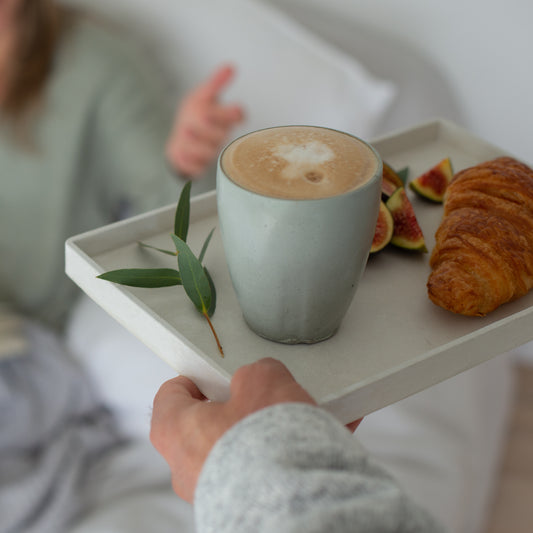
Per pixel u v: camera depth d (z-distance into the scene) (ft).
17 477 4.74
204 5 5.82
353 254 2.26
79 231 6.53
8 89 6.04
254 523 1.82
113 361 5.25
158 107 6.15
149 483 4.60
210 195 2.72
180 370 2.30
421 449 4.41
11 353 5.19
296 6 5.70
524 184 2.60
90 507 4.59
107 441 5.17
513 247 2.48
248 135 2.35
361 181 2.21
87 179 6.42
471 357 2.34
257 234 2.22
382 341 2.39
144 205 6.15
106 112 6.15
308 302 2.29
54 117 6.18
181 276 2.34
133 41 6.14
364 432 4.51
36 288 6.38
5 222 6.33
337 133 2.36
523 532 5.24
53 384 5.19
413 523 1.82
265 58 5.58
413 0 5.07
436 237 2.62
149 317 2.33
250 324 2.39
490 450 5.12
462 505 4.26
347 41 5.49
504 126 5.02
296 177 2.23
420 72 5.24
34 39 5.98
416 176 2.90
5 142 6.21
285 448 1.90
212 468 1.93
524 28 4.63
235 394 2.08
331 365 2.33
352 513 1.79
